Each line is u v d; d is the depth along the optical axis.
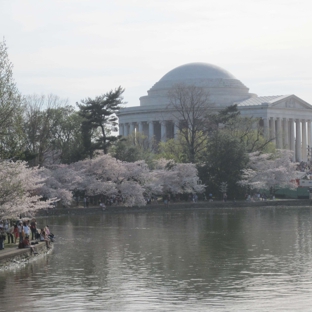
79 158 163.88
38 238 87.00
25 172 99.19
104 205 153.00
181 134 199.75
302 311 49.62
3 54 80.00
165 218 134.12
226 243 89.81
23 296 55.78
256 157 186.38
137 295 55.72
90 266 70.69
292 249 82.94
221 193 180.12
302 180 199.75
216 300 53.44
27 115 156.75
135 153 176.00
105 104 165.88
